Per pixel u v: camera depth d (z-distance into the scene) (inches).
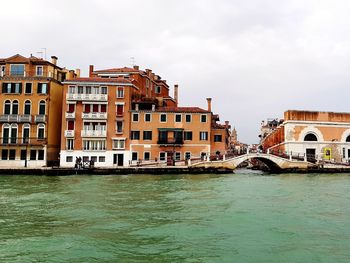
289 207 806.5
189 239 544.7
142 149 2177.7
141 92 2541.8
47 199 920.3
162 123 2199.8
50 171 1784.0
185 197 962.7
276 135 2783.0
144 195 1002.7
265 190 1130.7
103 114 2150.6
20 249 493.7
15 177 1654.8
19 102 2107.5
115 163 2155.5
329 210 768.9
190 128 2206.0
